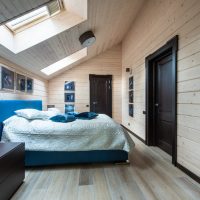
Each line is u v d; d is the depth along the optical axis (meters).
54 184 2.06
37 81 4.74
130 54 5.26
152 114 3.77
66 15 2.99
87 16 2.91
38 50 3.20
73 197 1.79
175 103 2.57
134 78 4.82
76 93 6.27
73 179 2.20
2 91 2.76
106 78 6.43
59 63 5.29
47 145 2.50
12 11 1.98
